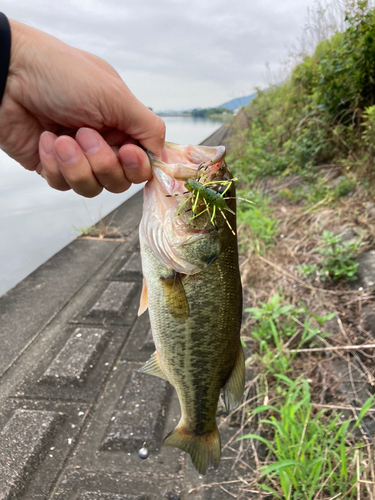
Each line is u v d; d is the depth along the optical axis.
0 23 0.21
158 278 0.27
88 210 1.09
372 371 0.40
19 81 0.23
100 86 0.23
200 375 0.29
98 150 0.23
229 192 0.27
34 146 0.27
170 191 0.26
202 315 0.28
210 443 0.31
